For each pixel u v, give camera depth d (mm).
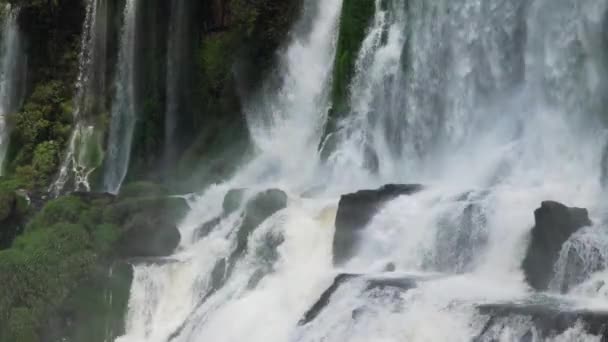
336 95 35125
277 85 38719
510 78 30297
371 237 25188
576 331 17734
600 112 27594
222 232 29609
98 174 44625
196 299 27172
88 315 27844
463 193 24781
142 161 42125
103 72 46594
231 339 23969
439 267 23781
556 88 28844
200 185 37719
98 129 45938
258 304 24406
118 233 29500
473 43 31406
